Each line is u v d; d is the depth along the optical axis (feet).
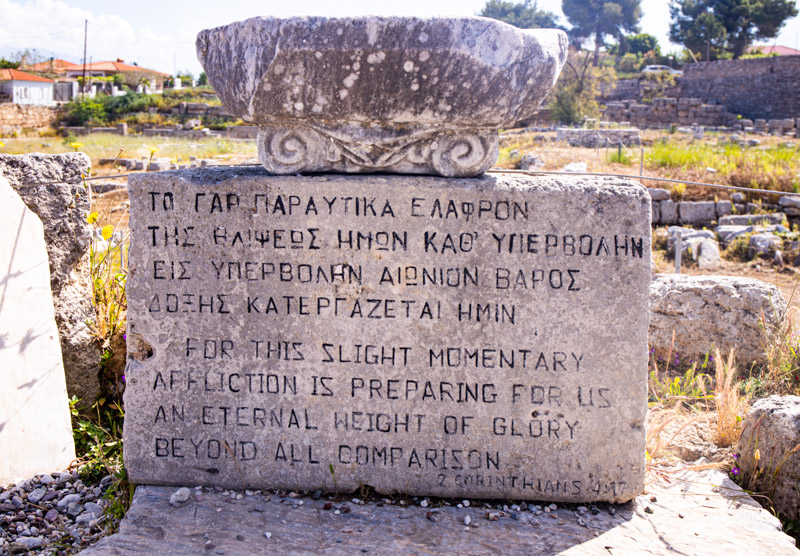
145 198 9.27
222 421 9.57
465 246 9.11
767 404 10.50
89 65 190.19
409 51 8.11
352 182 9.09
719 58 179.73
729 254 30.81
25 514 9.30
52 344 10.72
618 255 9.02
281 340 9.39
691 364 15.83
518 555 8.23
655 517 9.14
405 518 9.04
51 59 192.54
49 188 11.60
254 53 8.36
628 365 9.16
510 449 9.37
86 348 12.17
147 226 9.32
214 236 9.29
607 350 9.15
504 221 9.04
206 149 69.62
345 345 9.35
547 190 8.98
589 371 9.19
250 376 9.48
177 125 106.01
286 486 9.62
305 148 9.18
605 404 9.23
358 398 9.42
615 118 112.68
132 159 54.03
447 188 9.02
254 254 9.29
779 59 117.39
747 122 107.65
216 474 9.65
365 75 8.25
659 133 90.07
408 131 8.91
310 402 9.47
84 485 10.18
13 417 10.02
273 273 9.29
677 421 12.60
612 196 8.95
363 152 9.11
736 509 9.38
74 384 12.12
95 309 12.89
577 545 8.46
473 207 9.04
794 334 15.24
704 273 28.32
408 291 9.21
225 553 8.10
